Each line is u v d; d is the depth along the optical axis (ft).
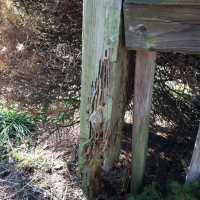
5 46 5.26
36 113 7.03
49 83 6.25
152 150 7.71
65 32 6.32
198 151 4.08
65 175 6.86
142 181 5.30
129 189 6.11
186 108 6.97
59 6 5.78
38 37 6.08
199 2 2.85
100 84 4.01
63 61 5.65
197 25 3.05
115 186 6.39
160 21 3.25
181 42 3.24
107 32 3.56
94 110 4.32
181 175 6.26
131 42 3.59
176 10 3.09
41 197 6.03
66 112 6.73
